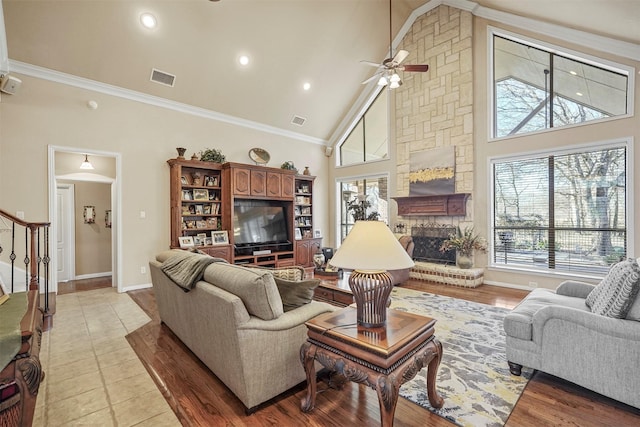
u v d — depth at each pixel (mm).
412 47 6195
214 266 2258
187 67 4961
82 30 4012
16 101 4027
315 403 1944
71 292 4805
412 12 6086
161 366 2447
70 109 4402
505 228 5141
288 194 6602
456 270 5125
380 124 7082
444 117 5750
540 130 4719
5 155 3963
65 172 5238
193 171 5609
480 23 5344
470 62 5406
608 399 1958
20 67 4027
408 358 1586
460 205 5426
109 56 4391
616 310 1856
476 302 4148
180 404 1956
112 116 4762
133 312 3818
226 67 5223
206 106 5723
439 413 1838
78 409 1914
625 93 4090
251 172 5941
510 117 5117
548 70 4730
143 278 5035
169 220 5348
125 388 2143
